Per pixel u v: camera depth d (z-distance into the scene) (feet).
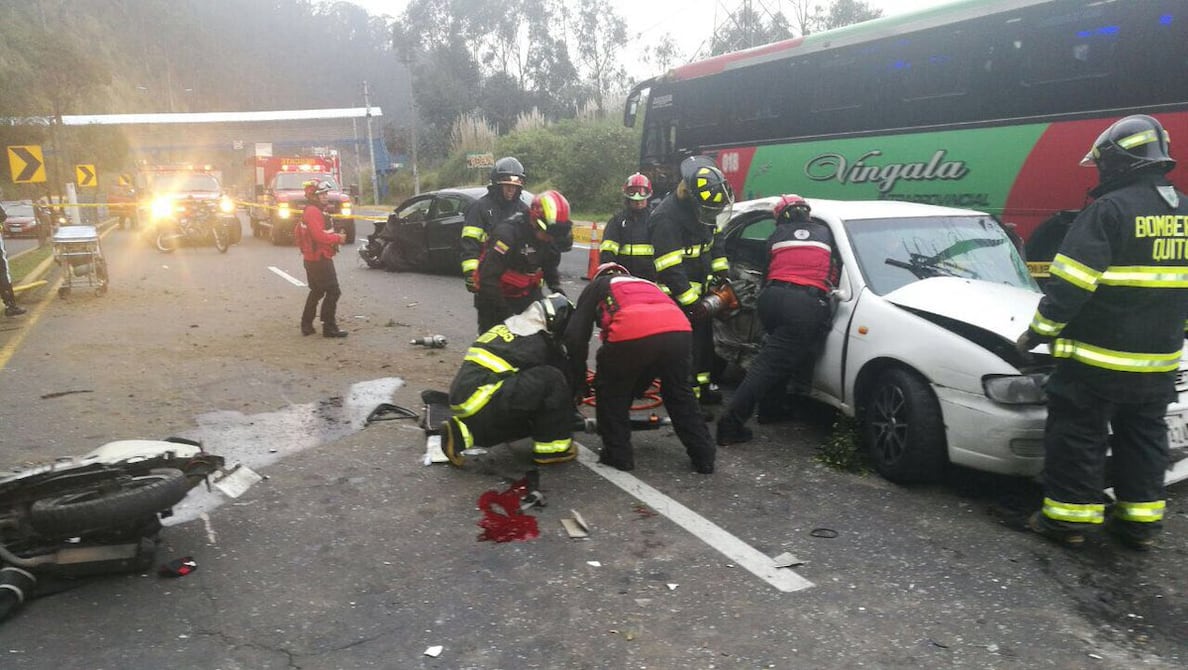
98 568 12.35
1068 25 26.66
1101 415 12.80
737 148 39.75
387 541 13.80
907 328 15.85
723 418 18.31
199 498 15.51
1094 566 12.88
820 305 17.47
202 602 11.94
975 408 14.44
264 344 28.76
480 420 16.43
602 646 10.84
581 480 16.40
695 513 14.85
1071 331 12.82
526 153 124.98
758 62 38.04
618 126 103.76
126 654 10.68
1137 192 12.32
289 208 63.82
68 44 105.91
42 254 57.62
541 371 16.46
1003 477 16.40
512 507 15.08
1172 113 24.48
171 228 59.98
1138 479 13.12
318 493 15.76
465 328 31.71
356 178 187.83
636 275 19.61
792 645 10.84
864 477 16.49
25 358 26.35
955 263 18.31
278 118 206.59
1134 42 25.14
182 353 27.25
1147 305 12.35
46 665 10.44
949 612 11.59
